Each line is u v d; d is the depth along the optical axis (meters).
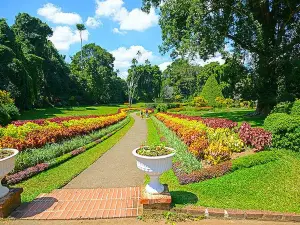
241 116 19.12
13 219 4.44
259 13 16.89
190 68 68.94
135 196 5.42
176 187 5.86
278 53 15.47
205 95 42.00
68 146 10.20
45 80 49.62
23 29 48.09
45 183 6.43
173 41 16.56
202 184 5.91
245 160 6.74
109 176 7.13
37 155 8.09
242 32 15.25
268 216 4.45
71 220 4.42
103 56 79.38
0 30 31.66
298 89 15.80
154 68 85.62
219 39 14.64
